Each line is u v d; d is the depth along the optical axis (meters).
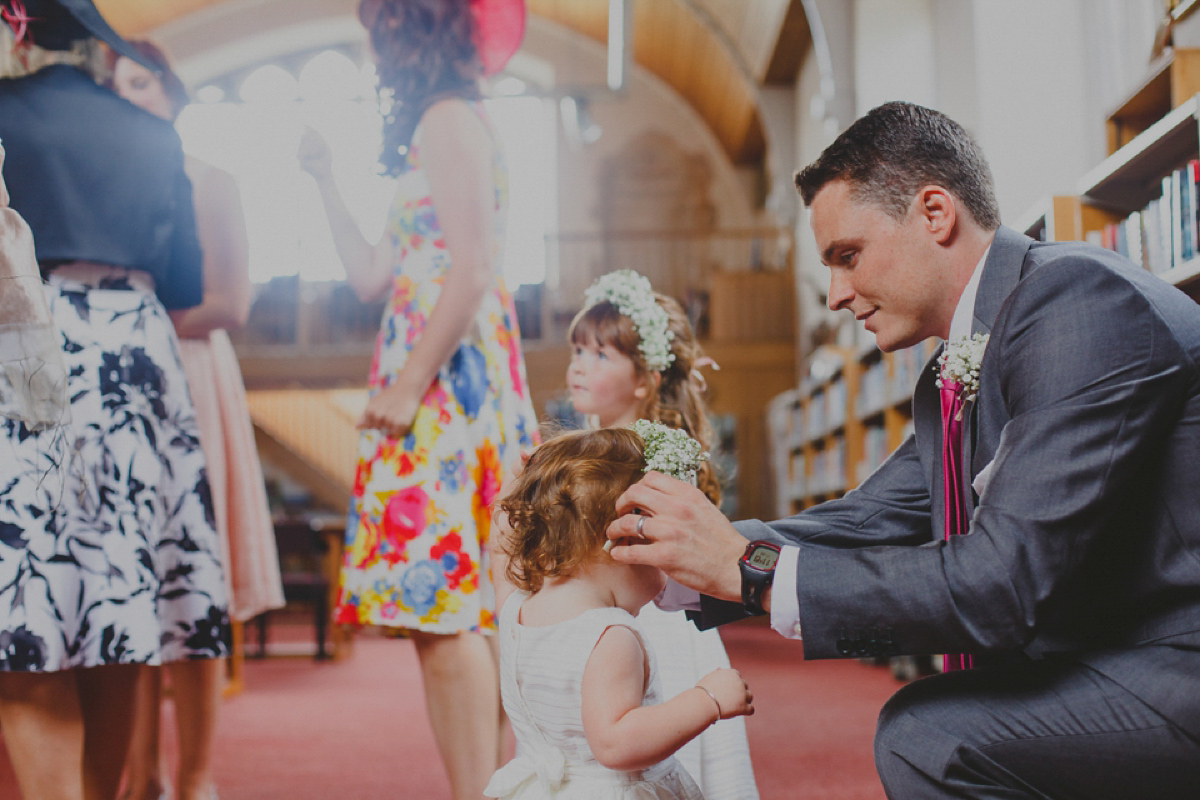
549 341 12.70
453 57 1.86
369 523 1.79
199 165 2.26
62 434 1.57
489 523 1.82
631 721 1.26
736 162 15.18
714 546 1.23
